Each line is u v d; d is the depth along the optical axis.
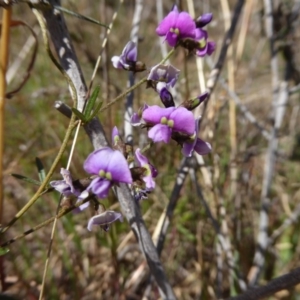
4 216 0.19
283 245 0.18
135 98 0.18
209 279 0.16
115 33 0.28
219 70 0.13
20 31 0.27
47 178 0.08
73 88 0.09
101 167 0.07
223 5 0.18
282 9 0.19
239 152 0.18
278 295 0.16
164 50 0.17
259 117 0.22
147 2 0.32
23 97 0.21
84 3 0.28
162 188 0.17
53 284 0.16
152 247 0.09
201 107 0.12
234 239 0.16
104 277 0.16
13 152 0.20
